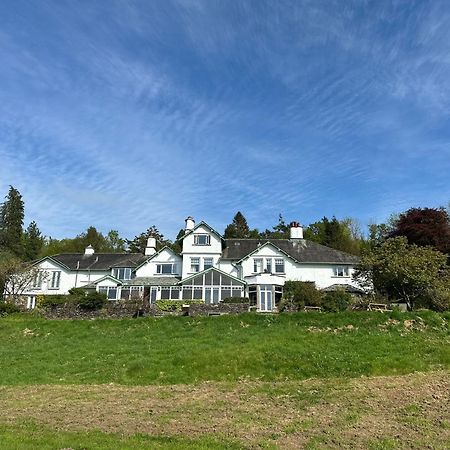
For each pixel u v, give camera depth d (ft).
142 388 70.23
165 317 114.83
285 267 174.50
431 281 114.32
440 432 44.62
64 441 42.68
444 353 81.46
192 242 178.81
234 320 107.86
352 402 56.49
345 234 295.07
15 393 67.87
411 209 166.30
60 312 130.00
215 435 45.60
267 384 70.33
